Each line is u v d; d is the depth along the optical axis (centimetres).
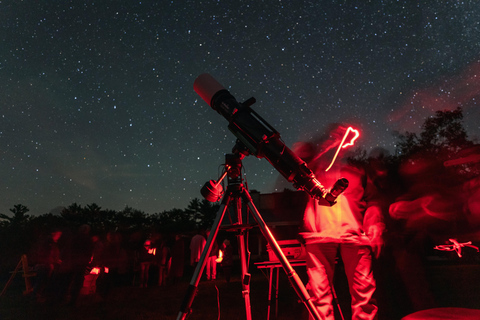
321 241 244
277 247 184
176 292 849
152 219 2641
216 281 1141
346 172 254
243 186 203
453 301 477
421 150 1761
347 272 249
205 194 210
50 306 674
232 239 1758
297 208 2170
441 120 1811
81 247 720
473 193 1041
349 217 248
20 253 1471
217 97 226
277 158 194
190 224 2356
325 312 238
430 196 1064
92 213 2358
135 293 855
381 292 548
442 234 1065
